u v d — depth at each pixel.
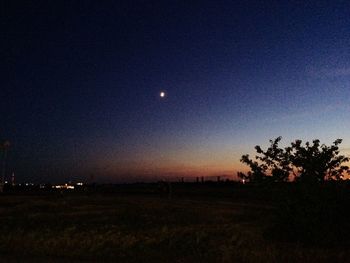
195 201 41.34
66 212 31.25
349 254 13.97
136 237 17.97
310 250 14.54
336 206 15.31
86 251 15.03
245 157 16.47
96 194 62.75
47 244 16.03
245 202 37.50
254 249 14.66
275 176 16.06
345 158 15.88
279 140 16.19
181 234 18.70
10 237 17.58
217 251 14.94
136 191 68.75
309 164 15.77
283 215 15.93
